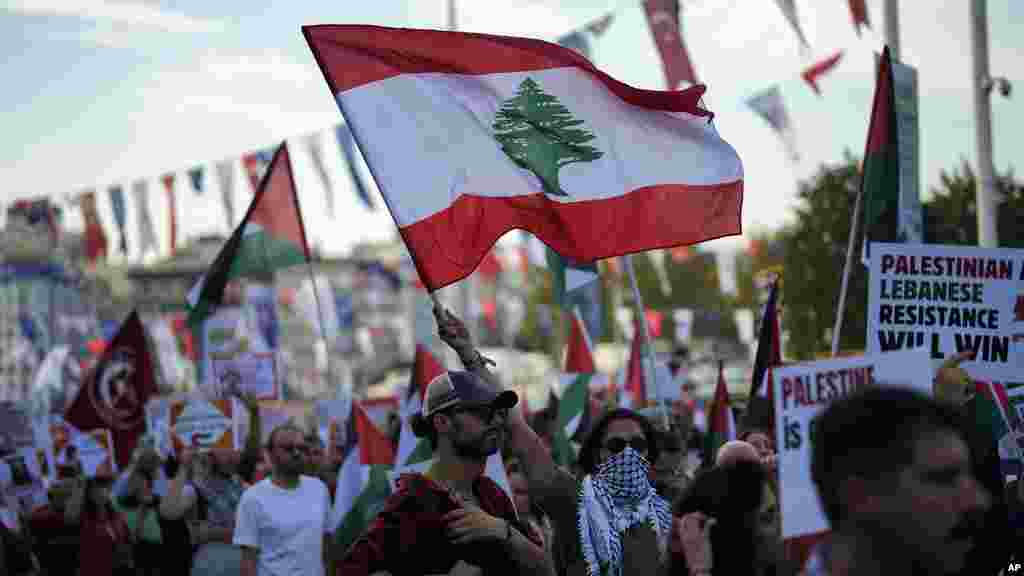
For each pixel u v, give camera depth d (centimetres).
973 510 358
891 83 1234
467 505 687
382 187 961
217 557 1421
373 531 680
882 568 361
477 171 988
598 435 906
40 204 3019
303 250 1766
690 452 1839
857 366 698
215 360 2005
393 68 981
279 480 1173
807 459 665
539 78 1010
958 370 952
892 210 1229
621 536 837
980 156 2005
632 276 1229
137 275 16738
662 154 1026
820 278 3338
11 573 1661
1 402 1888
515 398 709
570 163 1009
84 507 1772
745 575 564
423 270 957
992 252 1005
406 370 8656
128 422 2095
